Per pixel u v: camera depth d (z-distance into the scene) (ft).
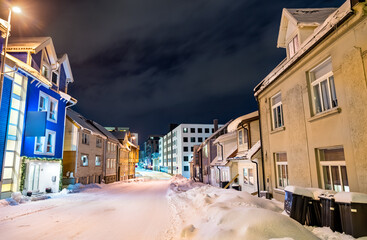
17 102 50.70
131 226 26.02
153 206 41.37
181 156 236.43
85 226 26.05
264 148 39.34
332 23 21.21
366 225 15.17
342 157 21.75
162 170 321.11
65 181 71.77
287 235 15.02
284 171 33.68
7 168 47.70
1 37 46.29
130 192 69.82
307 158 26.37
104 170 105.91
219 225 17.33
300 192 20.47
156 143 433.48
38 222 28.09
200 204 28.68
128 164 159.12
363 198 15.60
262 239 14.38
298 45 30.25
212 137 97.50
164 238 21.03
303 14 31.99
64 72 70.79
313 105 26.16
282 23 33.81
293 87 29.71
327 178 23.97
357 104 18.92
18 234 22.71
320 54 24.06
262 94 40.37
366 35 18.28
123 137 152.87
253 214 17.26
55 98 63.57
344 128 20.39
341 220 16.48
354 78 19.27
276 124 36.65
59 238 21.38
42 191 59.41
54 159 61.16
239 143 58.95
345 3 20.65
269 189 37.01
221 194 30.53
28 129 50.65
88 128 87.92
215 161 83.35
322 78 24.79
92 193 64.85
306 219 19.98
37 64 56.90
